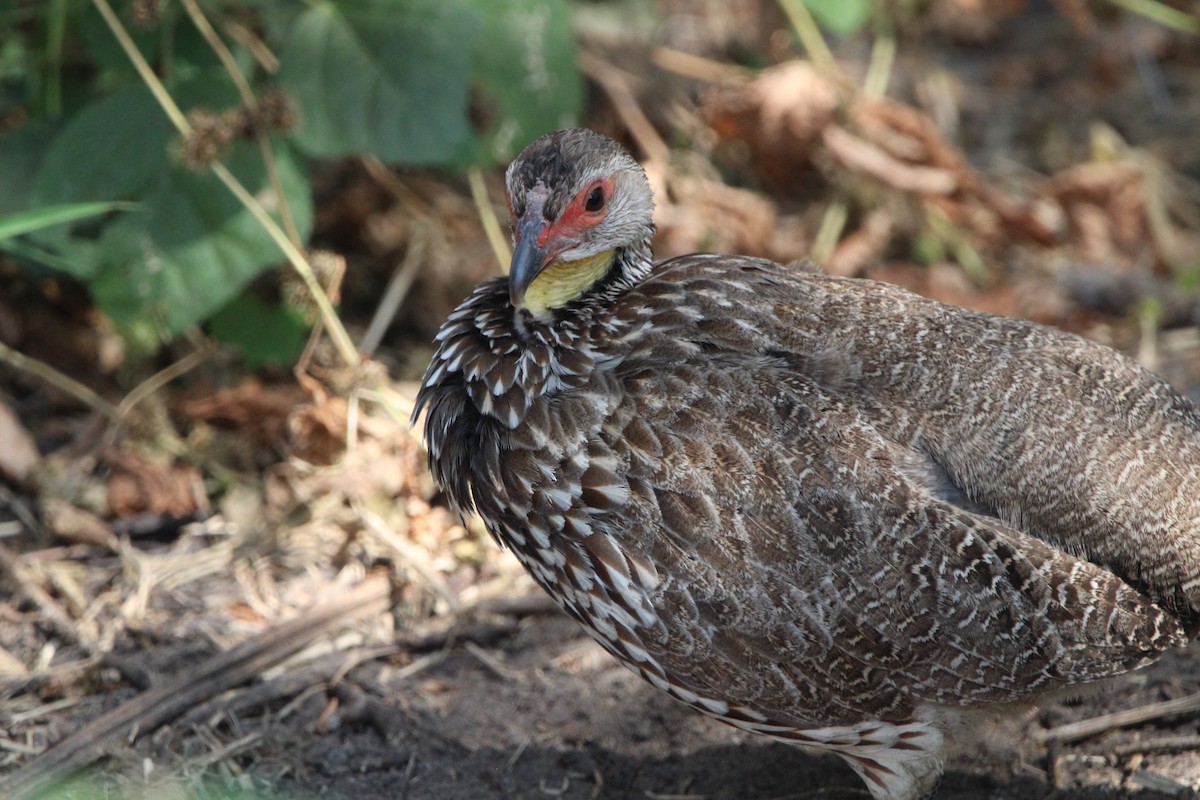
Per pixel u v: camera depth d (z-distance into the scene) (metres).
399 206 13.66
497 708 9.65
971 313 8.49
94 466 11.45
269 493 11.20
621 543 7.76
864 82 16.61
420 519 10.79
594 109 14.58
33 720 9.41
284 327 12.25
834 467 7.64
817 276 8.60
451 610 10.30
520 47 12.55
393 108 11.34
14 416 11.64
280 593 10.52
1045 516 7.78
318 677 9.73
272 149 11.34
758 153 14.43
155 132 11.27
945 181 13.95
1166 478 7.92
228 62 10.84
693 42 16.00
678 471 7.68
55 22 11.66
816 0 14.21
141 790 8.87
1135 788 8.80
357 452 10.93
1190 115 16.59
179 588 10.52
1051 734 9.20
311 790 9.02
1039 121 16.56
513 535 8.15
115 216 11.20
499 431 8.06
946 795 8.92
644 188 8.58
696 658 7.89
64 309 12.60
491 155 12.51
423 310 13.26
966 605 7.59
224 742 9.30
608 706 9.67
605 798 9.05
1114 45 17.47
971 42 18.05
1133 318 13.43
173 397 12.03
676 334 8.04
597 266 8.49
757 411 7.75
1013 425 7.84
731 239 13.45
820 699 7.89
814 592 7.63
